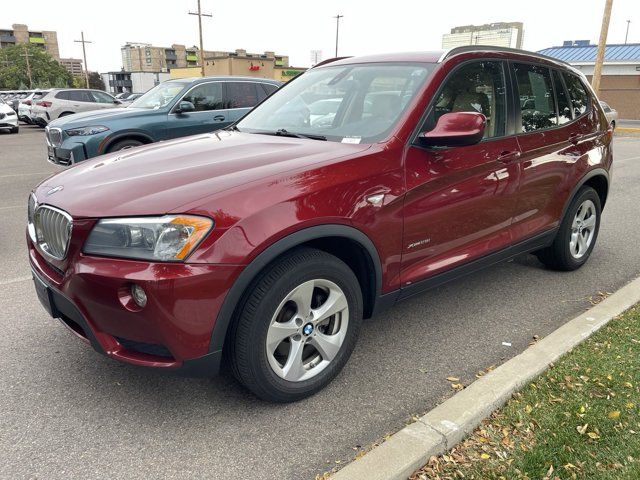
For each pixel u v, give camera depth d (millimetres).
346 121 3385
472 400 2650
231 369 2627
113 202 2453
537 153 3926
